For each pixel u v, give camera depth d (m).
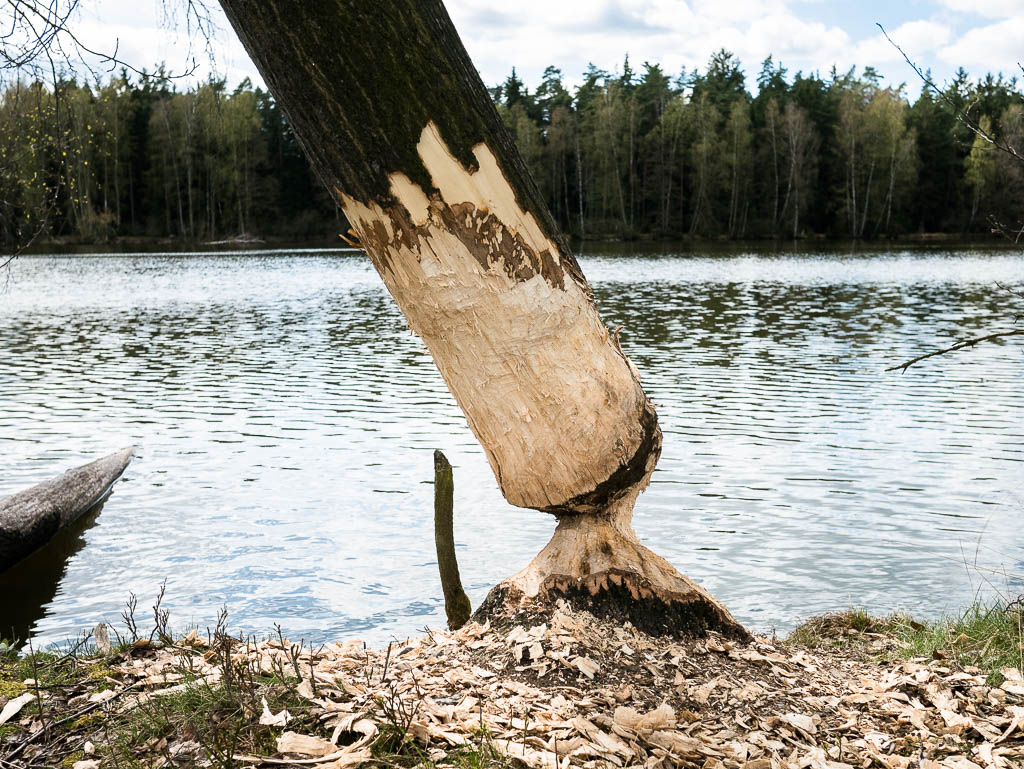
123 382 17.34
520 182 3.32
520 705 3.34
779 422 13.48
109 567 8.13
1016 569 7.77
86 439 12.79
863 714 3.76
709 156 86.06
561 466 3.62
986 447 11.98
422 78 3.05
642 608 3.98
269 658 3.73
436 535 5.45
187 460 11.64
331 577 7.79
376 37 2.96
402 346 22.03
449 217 3.21
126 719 3.06
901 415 13.97
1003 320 25.67
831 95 94.44
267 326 26.05
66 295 35.50
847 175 83.94
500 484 3.74
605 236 86.19
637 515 9.35
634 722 3.27
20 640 6.66
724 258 58.12
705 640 4.02
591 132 91.25
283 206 91.69
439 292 3.32
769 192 86.75
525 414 3.53
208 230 86.19
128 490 10.37
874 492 10.07
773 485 10.35
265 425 13.60
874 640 5.70
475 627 4.05
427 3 3.09
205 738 2.87
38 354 20.98
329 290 37.69
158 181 85.00
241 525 9.15
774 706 3.66
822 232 87.31
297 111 3.07
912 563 7.96
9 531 8.11
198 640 4.30
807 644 5.63
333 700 3.17
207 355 20.80
